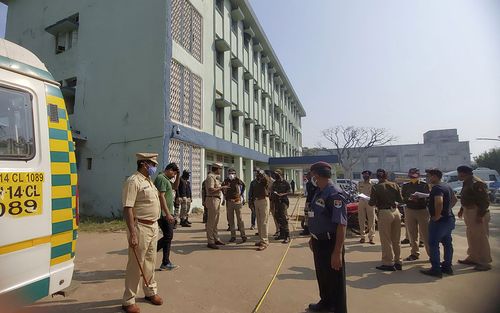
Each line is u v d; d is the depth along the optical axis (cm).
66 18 1708
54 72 1759
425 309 446
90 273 585
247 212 1661
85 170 1527
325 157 2981
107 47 1545
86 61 1600
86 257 696
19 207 313
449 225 601
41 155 343
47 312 418
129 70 1463
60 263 357
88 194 1499
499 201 2323
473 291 515
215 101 1914
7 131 314
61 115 379
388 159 7281
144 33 1445
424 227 700
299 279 570
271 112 3362
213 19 1936
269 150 3256
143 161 456
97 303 451
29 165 328
